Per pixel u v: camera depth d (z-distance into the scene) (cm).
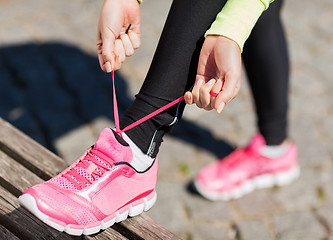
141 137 131
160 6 446
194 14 123
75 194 122
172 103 124
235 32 115
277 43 222
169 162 289
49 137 304
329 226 254
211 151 300
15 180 147
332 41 410
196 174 283
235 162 270
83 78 356
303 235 249
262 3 120
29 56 376
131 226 135
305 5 460
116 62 127
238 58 114
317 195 273
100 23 125
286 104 254
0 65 366
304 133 316
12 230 133
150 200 140
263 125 263
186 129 314
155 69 126
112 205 128
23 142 165
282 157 271
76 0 461
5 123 174
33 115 321
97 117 322
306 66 378
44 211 118
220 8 125
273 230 252
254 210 264
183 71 124
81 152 294
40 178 149
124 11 126
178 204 264
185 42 123
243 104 339
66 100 335
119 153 127
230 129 318
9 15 430
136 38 131
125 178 129
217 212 262
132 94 338
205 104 115
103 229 131
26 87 346
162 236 133
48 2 455
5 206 137
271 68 231
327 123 325
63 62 372
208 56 117
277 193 274
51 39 399
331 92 354
